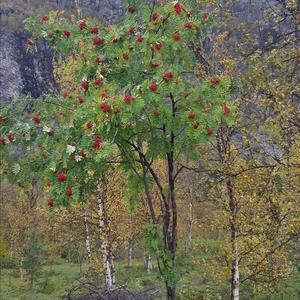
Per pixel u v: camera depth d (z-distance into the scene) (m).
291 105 6.65
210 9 7.17
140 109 3.96
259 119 7.79
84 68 4.79
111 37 4.56
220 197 9.73
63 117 4.69
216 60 8.05
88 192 4.94
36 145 4.55
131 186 5.29
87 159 4.33
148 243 4.48
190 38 4.76
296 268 7.34
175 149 4.76
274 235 8.62
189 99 4.29
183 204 25.11
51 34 5.04
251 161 7.92
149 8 4.61
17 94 4.84
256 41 7.30
